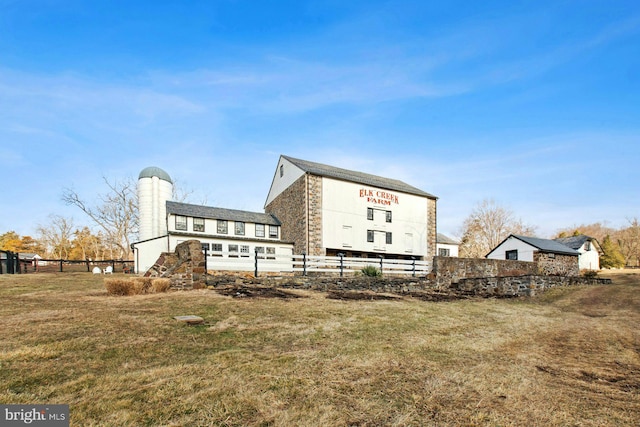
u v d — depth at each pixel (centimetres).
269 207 2969
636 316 959
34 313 654
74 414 308
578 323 855
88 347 476
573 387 418
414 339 613
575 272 2597
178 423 300
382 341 588
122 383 374
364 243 2538
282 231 2642
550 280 1487
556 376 456
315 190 2378
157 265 1086
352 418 319
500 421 323
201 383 381
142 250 2212
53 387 357
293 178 2530
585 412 348
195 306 777
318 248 2330
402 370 450
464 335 672
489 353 555
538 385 417
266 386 381
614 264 4597
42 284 1182
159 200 2756
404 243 2742
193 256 1110
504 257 2866
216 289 1067
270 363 452
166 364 434
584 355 567
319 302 949
